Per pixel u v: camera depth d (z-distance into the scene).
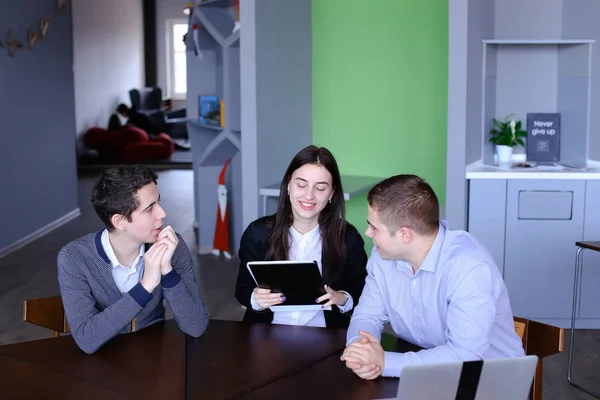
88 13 12.52
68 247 2.28
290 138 4.82
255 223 2.78
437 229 1.98
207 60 6.39
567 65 4.76
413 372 1.50
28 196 6.85
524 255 4.34
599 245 3.60
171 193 9.70
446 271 1.96
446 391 1.54
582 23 4.65
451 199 4.25
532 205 4.29
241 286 2.77
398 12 4.78
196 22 6.05
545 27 4.79
